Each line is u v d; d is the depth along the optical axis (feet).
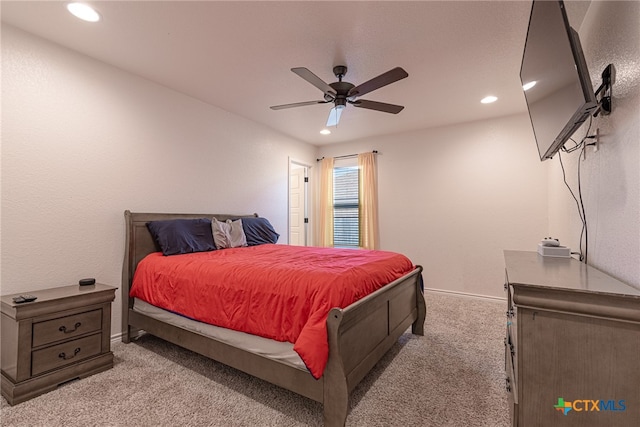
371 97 10.43
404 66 8.29
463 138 13.32
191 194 10.69
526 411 3.44
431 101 10.80
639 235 3.62
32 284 6.93
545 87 5.02
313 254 8.66
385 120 12.96
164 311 7.47
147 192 9.32
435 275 13.88
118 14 6.25
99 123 8.19
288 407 5.56
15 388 5.58
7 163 6.60
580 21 6.19
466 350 7.95
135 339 8.69
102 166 8.25
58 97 7.39
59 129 7.41
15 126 6.72
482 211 12.88
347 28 6.68
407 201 14.65
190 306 6.75
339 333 4.81
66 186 7.53
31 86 6.95
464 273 13.24
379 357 6.42
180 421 5.14
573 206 7.16
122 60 8.17
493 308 11.60
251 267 6.37
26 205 6.87
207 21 6.47
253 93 10.34
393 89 9.79
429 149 14.12
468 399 5.80
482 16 6.25
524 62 5.97
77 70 7.75
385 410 5.48
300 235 17.61
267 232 12.53
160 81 9.45
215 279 6.47
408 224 14.58
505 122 12.45
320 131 14.79
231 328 5.97
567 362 3.26
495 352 7.81
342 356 4.99
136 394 5.92
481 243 12.90
